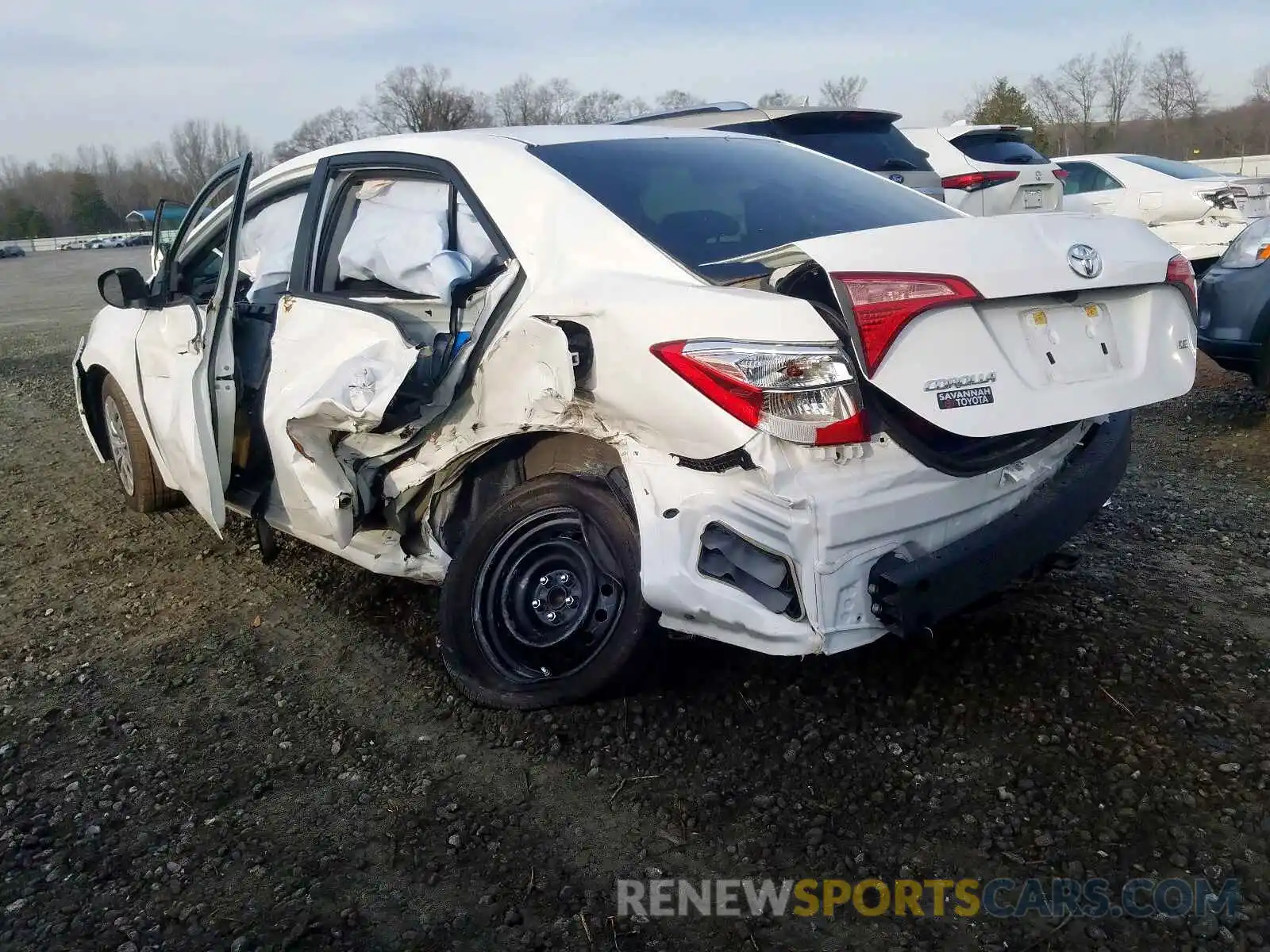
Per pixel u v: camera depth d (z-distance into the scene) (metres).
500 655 3.26
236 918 2.44
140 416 4.73
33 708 3.48
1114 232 3.00
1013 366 2.74
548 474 3.19
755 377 2.54
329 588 4.34
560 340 2.86
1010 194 9.70
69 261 43.75
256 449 3.95
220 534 3.97
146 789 2.97
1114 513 4.76
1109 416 3.44
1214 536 4.41
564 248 3.13
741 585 2.67
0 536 5.28
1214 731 2.94
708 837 2.65
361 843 2.70
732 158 3.76
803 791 2.79
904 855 2.54
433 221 3.53
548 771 2.96
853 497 2.62
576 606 3.17
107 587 4.51
